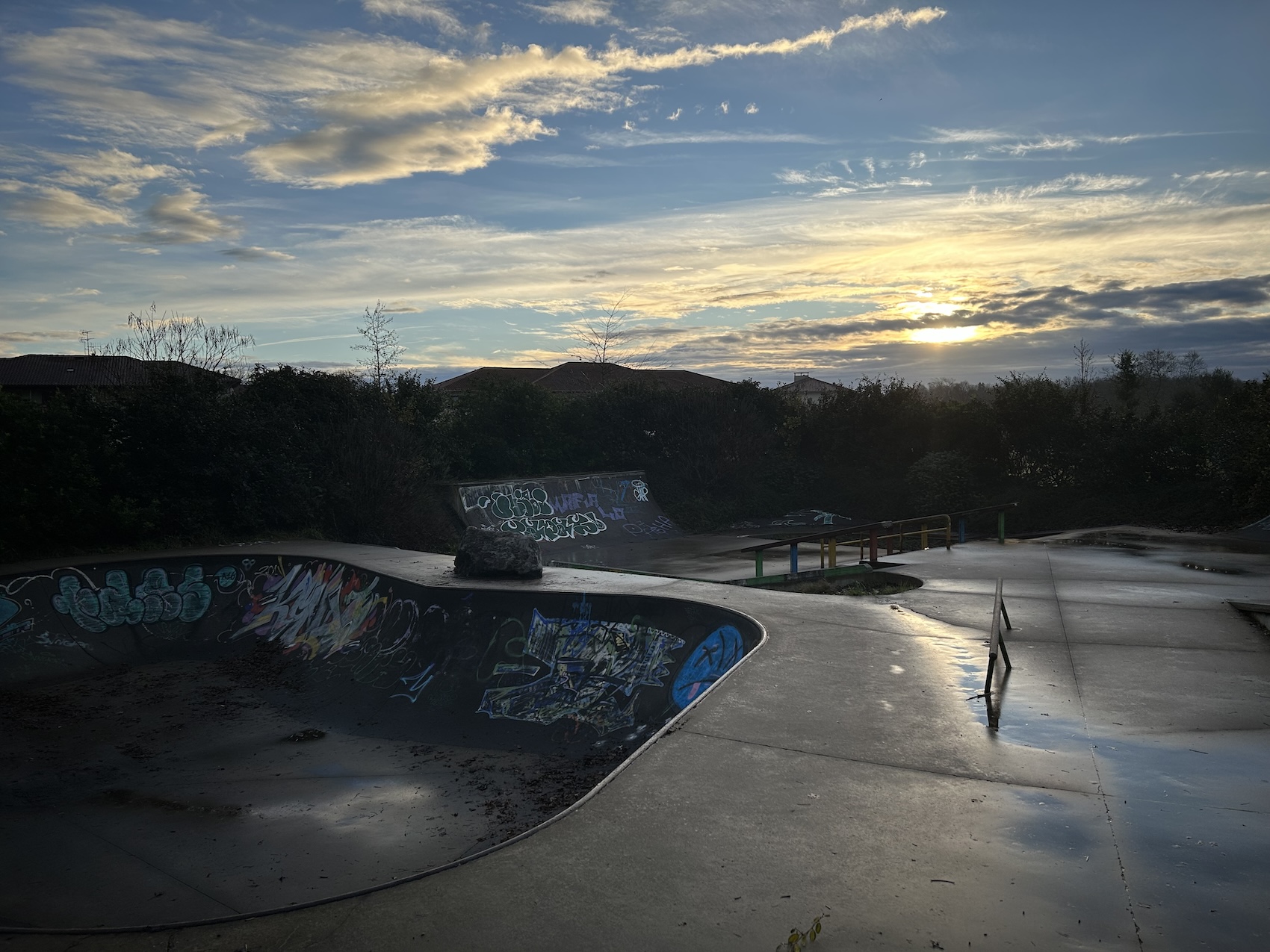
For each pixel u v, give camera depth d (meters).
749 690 6.40
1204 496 20.62
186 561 15.15
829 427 29.38
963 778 4.70
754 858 3.75
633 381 29.41
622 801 4.38
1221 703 6.11
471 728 9.48
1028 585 11.38
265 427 18.88
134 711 10.68
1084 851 3.81
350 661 11.71
